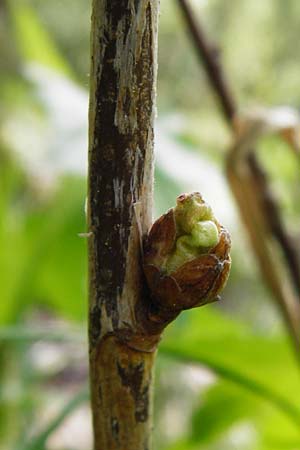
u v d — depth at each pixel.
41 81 0.23
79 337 0.17
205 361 0.16
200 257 0.10
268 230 0.18
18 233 0.25
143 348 0.11
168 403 0.30
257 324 0.36
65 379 0.36
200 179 0.21
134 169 0.11
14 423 0.22
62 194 0.25
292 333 0.17
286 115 0.17
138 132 0.10
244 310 0.40
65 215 0.24
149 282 0.11
